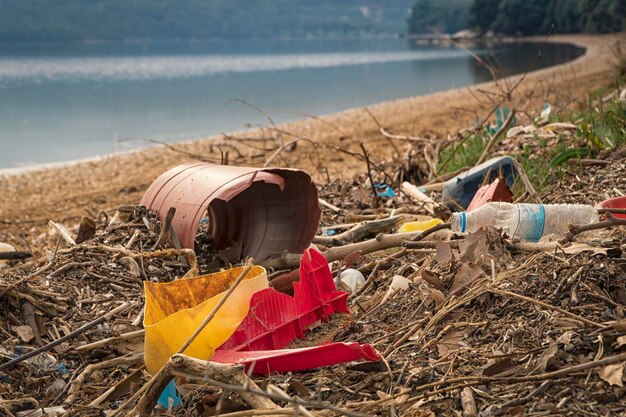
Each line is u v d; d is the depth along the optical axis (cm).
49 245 984
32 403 425
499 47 9612
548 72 4272
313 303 484
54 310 518
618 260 448
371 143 1817
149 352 427
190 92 4450
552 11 11812
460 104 2823
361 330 473
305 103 3616
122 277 577
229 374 377
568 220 545
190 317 429
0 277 554
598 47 7006
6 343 475
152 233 644
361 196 862
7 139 2519
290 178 649
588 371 361
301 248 652
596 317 409
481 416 352
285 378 417
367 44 18038
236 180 611
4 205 1380
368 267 598
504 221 561
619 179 688
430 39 17462
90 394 441
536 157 843
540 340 399
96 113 3319
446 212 745
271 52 13300
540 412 345
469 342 416
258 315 455
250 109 3372
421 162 1007
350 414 322
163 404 414
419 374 394
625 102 873
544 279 447
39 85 5200
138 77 6141
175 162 1817
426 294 479
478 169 767
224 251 673
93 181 1612
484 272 469
